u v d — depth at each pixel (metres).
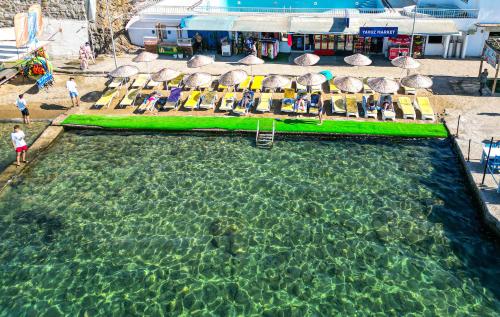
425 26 35.22
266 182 23.05
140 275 17.86
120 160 25.20
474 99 30.22
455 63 36.25
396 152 25.28
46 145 26.30
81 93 32.88
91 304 16.70
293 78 33.97
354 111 28.45
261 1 45.59
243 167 24.28
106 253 18.92
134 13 41.06
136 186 22.98
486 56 30.48
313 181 23.05
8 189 22.94
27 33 32.75
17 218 20.97
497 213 19.50
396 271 17.78
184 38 39.50
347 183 22.84
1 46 35.94
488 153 21.94
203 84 28.98
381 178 23.14
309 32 35.78
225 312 16.27
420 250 18.77
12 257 18.78
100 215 21.06
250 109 29.88
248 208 21.30
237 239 19.52
